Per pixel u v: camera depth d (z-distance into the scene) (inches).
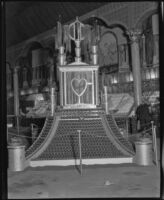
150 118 686.5
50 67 1196.5
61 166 374.9
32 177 315.9
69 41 470.9
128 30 861.8
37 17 1162.0
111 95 941.2
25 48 1283.2
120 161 382.6
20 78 1316.4
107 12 933.8
